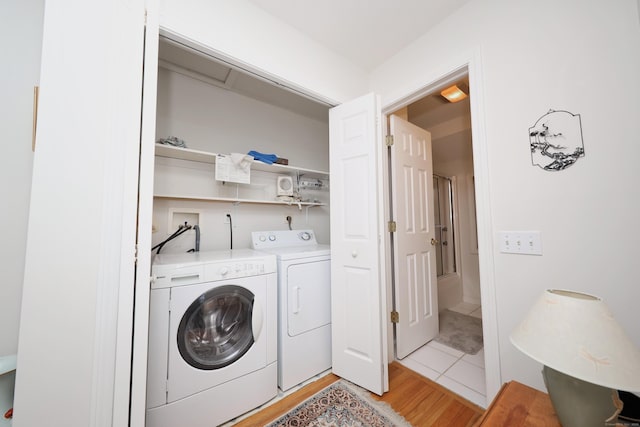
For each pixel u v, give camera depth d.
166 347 1.15
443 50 1.54
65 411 0.76
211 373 1.26
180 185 1.86
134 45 0.92
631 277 0.90
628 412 0.61
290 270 1.60
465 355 1.96
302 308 1.64
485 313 1.28
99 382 0.81
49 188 0.77
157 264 1.18
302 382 1.62
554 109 1.09
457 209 3.56
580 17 1.03
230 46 1.31
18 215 1.09
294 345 1.59
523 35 1.19
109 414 0.82
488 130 1.30
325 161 2.89
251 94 2.26
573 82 1.04
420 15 1.51
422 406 1.39
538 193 1.13
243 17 1.37
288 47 1.55
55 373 0.75
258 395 1.41
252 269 1.43
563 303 0.61
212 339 1.39
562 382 0.60
